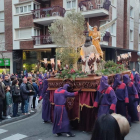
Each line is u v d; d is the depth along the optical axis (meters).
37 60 22.09
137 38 26.31
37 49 21.86
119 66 8.59
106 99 5.10
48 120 7.36
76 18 16.12
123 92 6.18
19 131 6.24
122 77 6.80
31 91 8.27
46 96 7.12
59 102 5.40
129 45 23.78
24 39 21.19
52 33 16.66
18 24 21.50
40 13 20.72
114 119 1.70
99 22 19.53
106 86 5.11
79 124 5.98
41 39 20.53
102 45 18.70
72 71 5.89
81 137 5.46
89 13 18.58
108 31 19.36
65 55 15.66
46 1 21.94
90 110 5.75
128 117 6.42
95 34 8.70
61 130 5.38
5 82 9.14
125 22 22.78
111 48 21.94
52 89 6.30
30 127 6.68
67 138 5.40
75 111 6.00
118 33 21.28
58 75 6.17
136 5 25.64
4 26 22.33
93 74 5.57
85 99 5.72
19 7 21.55
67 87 5.57
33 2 20.78
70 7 20.52
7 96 7.48
